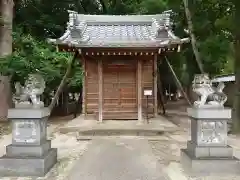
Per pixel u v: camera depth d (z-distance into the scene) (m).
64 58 15.73
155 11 16.56
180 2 13.24
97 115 13.89
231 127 11.93
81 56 14.32
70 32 13.36
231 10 12.04
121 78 14.12
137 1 22.36
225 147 6.48
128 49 12.77
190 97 18.47
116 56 13.91
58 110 20.27
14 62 12.52
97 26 15.51
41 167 6.30
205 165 6.21
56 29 19.64
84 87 14.03
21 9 18.48
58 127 13.74
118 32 14.53
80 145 9.64
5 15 15.00
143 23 15.64
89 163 7.21
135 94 14.11
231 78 14.45
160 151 8.58
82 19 15.59
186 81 17.67
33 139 6.59
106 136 11.08
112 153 8.26
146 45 12.25
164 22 13.69
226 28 11.97
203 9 12.16
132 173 6.37
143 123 12.88
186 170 6.61
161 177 6.09
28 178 6.15
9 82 14.93
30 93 6.65
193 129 6.86
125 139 10.46
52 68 14.59
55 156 7.35
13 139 6.62
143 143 9.67
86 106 14.05
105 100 14.09
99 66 13.84
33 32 19.05
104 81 14.11
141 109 13.69
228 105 15.76
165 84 25.92
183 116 18.00
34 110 6.54
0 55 14.86
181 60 17.62
